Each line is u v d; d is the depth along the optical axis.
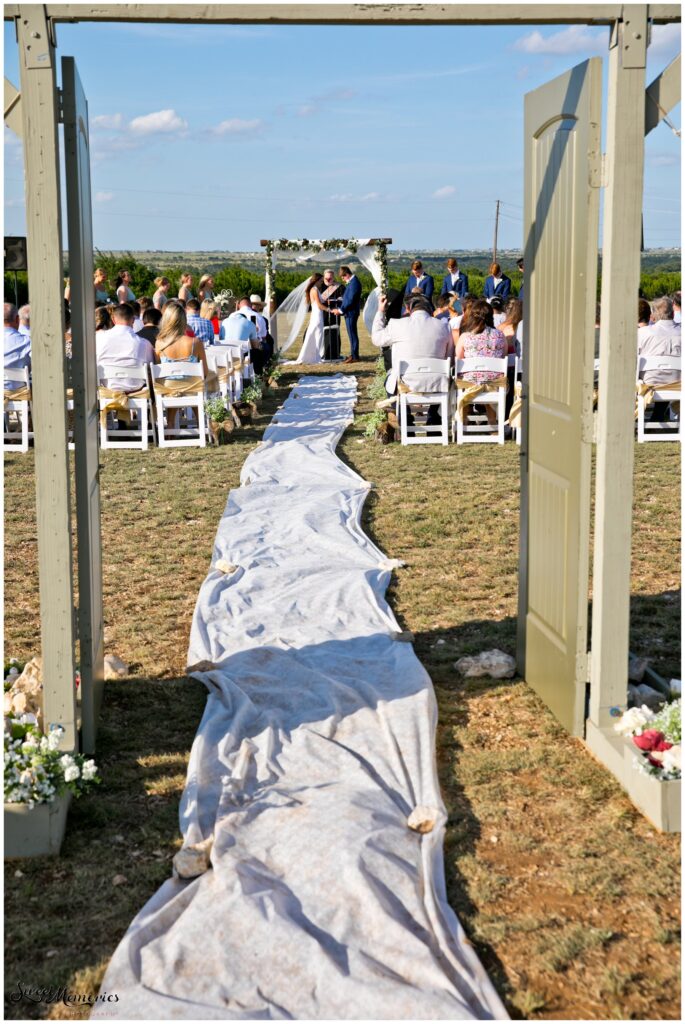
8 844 3.45
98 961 2.93
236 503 8.45
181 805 3.71
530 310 4.70
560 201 4.20
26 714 4.07
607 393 3.95
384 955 2.82
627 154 3.77
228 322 15.41
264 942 2.86
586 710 4.28
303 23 3.63
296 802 3.64
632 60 3.70
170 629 5.68
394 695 4.53
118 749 4.22
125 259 33.94
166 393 11.13
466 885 3.25
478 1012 2.63
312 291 19.70
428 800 3.68
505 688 4.82
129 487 9.23
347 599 5.94
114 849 3.51
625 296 3.87
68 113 3.69
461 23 3.68
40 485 3.71
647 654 5.09
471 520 7.82
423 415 12.71
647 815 3.65
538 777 3.96
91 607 4.08
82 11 3.48
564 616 4.32
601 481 4.01
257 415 13.38
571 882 3.25
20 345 10.53
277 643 5.26
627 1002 2.74
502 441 11.08
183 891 3.12
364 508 8.27
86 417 4.01
